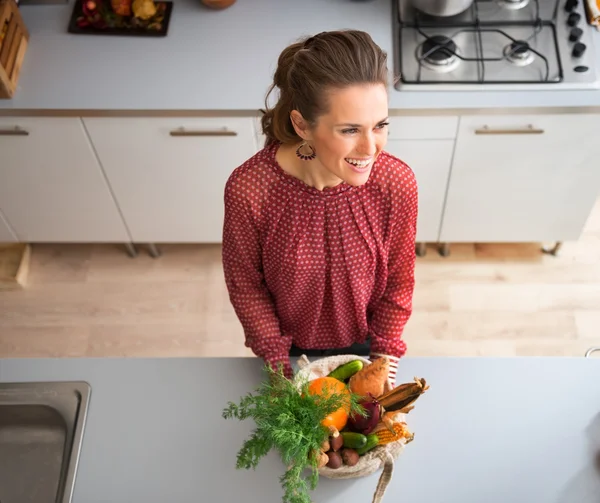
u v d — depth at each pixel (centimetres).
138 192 251
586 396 139
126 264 286
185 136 228
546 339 260
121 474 133
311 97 105
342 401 117
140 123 223
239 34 229
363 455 124
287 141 121
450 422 137
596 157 233
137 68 223
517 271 277
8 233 270
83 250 289
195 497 130
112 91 219
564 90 215
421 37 225
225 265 145
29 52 228
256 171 127
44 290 280
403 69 219
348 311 153
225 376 144
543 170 238
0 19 212
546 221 260
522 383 141
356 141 107
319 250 136
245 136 227
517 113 215
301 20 232
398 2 232
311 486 116
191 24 232
